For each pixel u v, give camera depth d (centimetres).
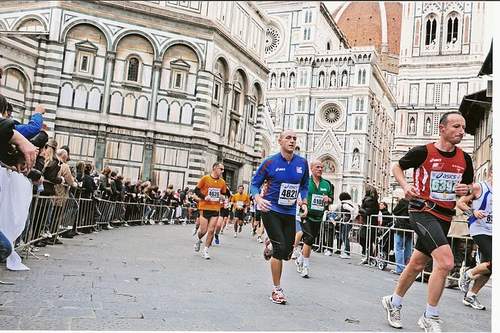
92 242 1305
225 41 3528
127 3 3195
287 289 827
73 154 3078
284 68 7106
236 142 3775
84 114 3105
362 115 6525
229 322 546
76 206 1404
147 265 962
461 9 6400
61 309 545
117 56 3192
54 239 1175
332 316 632
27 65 2986
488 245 815
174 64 3297
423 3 6556
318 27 7144
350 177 6475
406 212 1271
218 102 3509
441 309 779
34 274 754
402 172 597
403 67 6581
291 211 712
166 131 3272
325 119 6788
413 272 595
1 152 504
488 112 2645
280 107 7031
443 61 6425
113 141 3159
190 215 3053
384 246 1420
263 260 1254
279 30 7256
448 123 579
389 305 611
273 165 709
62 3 3073
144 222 2442
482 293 1036
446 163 583
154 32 3262
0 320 479
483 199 817
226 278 881
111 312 548
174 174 3275
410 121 6525
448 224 588
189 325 517
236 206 2256
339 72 6744
